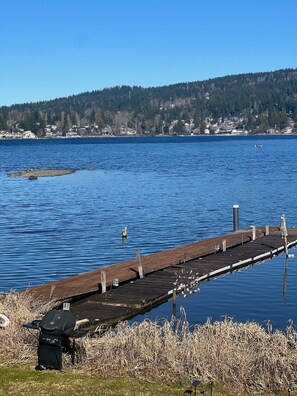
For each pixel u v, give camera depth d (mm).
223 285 22891
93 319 17516
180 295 21406
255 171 77875
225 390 11023
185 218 39469
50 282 22234
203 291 22016
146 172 77625
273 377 11188
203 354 11742
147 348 12164
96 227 36000
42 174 74438
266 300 20562
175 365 11734
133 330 12789
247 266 26516
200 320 18344
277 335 12484
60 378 11375
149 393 10781
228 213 41750
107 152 141375
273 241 31031
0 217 39938
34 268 25984
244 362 11477
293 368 11320
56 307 19312
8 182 65188
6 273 25078
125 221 38188
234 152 133625
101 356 12188
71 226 36344
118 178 68750
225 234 33750
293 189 55688
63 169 82812
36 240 32031
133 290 21016
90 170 82062
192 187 58062
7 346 12914
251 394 10875
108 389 10922
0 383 11133
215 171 78500
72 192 54656
